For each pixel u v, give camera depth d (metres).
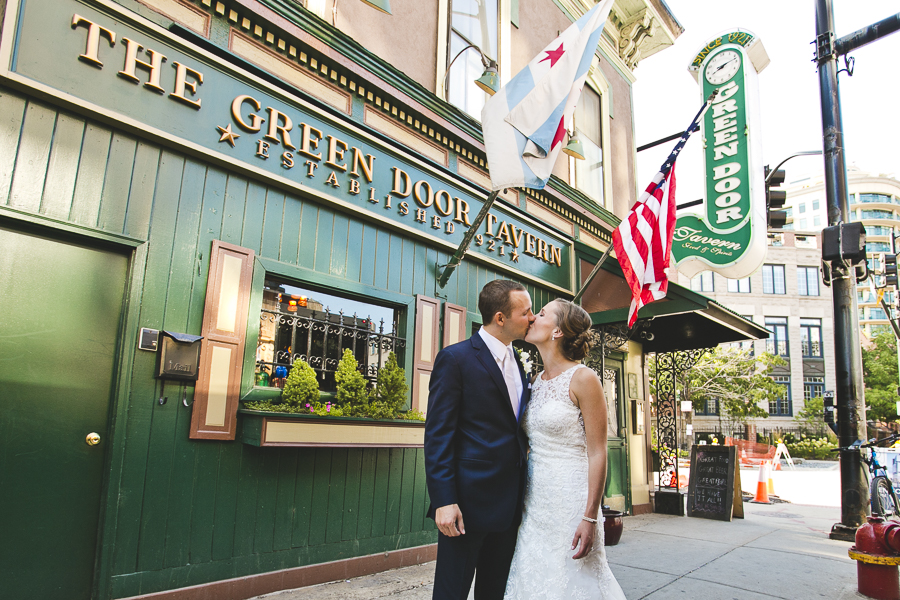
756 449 25.44
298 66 4.52
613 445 8.13
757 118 7.98
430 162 5.53
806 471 21.56
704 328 8.35
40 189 3.12
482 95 6.75
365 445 4.20
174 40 3.68
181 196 3.71
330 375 4.60
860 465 6.61
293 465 4.09
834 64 7.50
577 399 2.44
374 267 4.93
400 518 4.85
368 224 4.92
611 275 7.46
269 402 3.94
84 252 3.34
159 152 3.63
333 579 4.22
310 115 4.49
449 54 6.29
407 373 5.07
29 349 3.09
